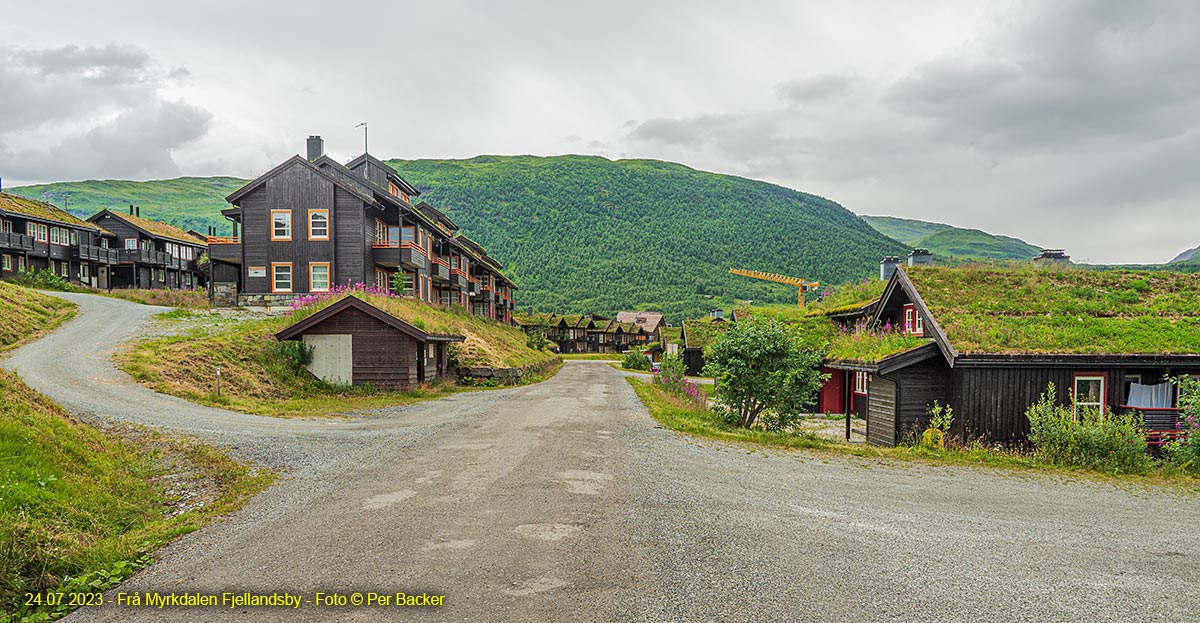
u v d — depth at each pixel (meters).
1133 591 5.69
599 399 22.53
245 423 14.03
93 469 8.41
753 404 16.72
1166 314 16.81
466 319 43.56
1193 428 12.25
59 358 18.86
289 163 34.59
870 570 6.00
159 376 17.69
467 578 5.58
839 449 12.65
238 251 35.97
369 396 21.05
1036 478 10.45
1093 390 15.17
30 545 5.64
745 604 5.16
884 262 27.22
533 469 10.01
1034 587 5.72
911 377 15.77
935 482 9.95
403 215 38.84
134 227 53.31
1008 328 15.77
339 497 8.27
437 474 9.61
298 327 22.19
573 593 5.29
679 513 7.68
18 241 41.91
